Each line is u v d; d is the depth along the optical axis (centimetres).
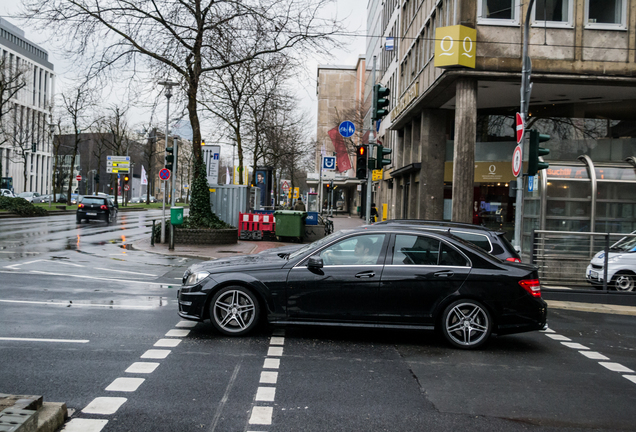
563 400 513
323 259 716
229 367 575
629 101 2362
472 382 559
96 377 526
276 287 702
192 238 2089
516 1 1995
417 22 2819
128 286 1102
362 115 5366
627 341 798
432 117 2669
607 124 2394
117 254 1745
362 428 427
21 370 539
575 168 1881
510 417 463
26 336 671
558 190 1862
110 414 434
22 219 3566
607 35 2002
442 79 2083
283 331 753
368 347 688
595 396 529
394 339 738
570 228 1862
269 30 1922
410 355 657
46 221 3456
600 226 1861
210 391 498
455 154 2062
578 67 1997
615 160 2317
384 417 451
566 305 1095
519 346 734
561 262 1240
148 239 2266
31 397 394
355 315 701
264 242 2317
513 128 2500
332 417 446
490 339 764
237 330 710
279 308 702
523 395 523
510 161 2395
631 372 625
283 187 5431
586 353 709
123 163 6656
